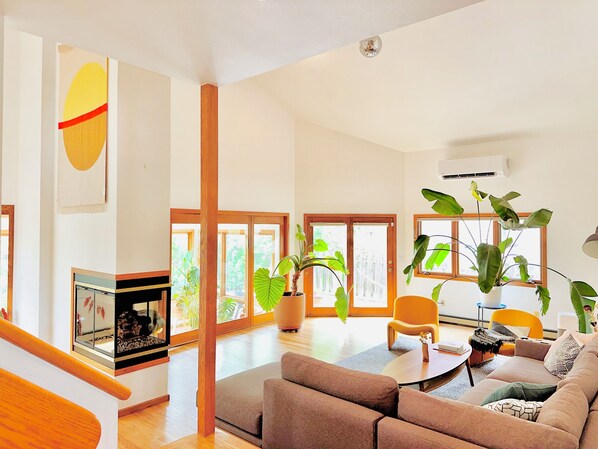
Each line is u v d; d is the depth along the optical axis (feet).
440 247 21.54
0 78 5.58
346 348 18.63
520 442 5.76
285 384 8.67
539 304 20.43
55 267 14.64
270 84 21.59
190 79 8.34
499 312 16.75
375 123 21.98
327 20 5.83
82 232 13.32
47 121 14.84
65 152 14.12
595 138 19.13
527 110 17.60
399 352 18.02
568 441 5.57
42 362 2.93
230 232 21.47
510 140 21.35
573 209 19.62
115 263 11.89
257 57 7.16
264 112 23.07
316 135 25.07
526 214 20.79
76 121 13.56
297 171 24.99
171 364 16.51
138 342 12.51
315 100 21.56
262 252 23.20
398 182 24.88
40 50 14.83
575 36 12.36
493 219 21.65
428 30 13.56
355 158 25.08
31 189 15.17
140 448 10.25
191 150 19.17
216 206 8.67
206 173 8.54
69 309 13.88
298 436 8.19
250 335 20.77
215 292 8.68
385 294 24.97
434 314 17.93
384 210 24.94
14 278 16.16
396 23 5.93
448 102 17.93
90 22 5.92
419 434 6.46
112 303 12.06
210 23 5.92
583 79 14.53
